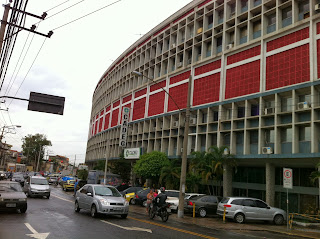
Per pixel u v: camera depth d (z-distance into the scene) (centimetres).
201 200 1867
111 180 3731
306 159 1969
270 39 2381
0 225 1000
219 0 3000
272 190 2169
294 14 2222
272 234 1299
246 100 2441
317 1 2164
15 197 1334
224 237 1083
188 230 1197
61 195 2836
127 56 4972
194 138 3003
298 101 2116
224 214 1614
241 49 2622
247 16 2689
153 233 1035
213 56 2877
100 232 977
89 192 1455
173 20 3703
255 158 2212
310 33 2091
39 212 1418
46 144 10962
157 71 3872
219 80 2783
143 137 3847
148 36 4253
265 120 2309
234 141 2486
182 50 3375
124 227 1116
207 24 3141
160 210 1455
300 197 2241
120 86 5122
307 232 1430
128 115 4278
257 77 2416
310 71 2031
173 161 2855
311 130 1927
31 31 1132
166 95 3553
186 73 3278
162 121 3647
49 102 1552
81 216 1355
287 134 2148
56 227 1023
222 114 2656
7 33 1159
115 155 4716
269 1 2420
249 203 1684
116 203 1338
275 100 2200
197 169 2369
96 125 6506
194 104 3039
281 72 2238
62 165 14938
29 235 858
